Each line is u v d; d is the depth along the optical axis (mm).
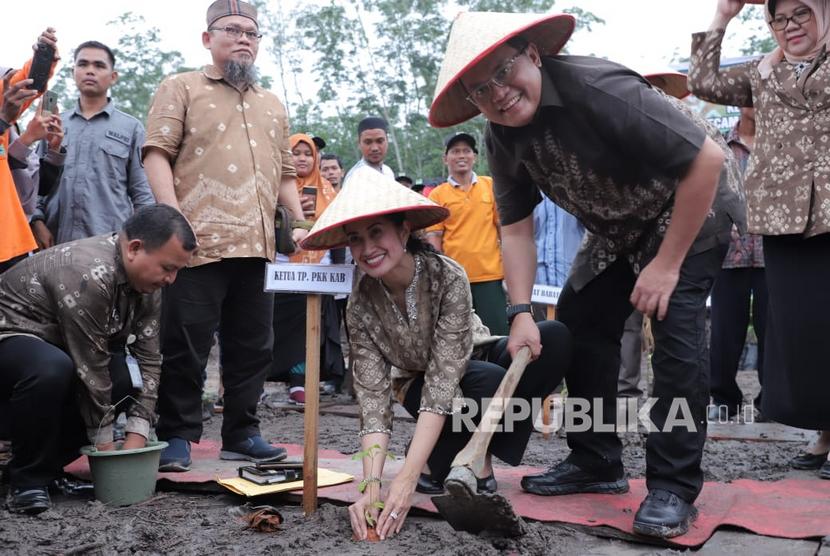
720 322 5754
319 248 3303
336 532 3053
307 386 3273
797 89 3539
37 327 3541
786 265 3564
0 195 4121
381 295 3230
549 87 2881
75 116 5352
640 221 3111
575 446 3596
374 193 3041
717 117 9086
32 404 3367
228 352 4387
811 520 3064
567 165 3023
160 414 4164
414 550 2842
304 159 6914
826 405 3496
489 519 2869
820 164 3463
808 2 3477
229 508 3445
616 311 3514
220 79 4285
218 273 4180
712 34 3701
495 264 6469
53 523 3271
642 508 2988
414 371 3443
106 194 5246
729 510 3209
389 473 3910
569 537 3041
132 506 3533
